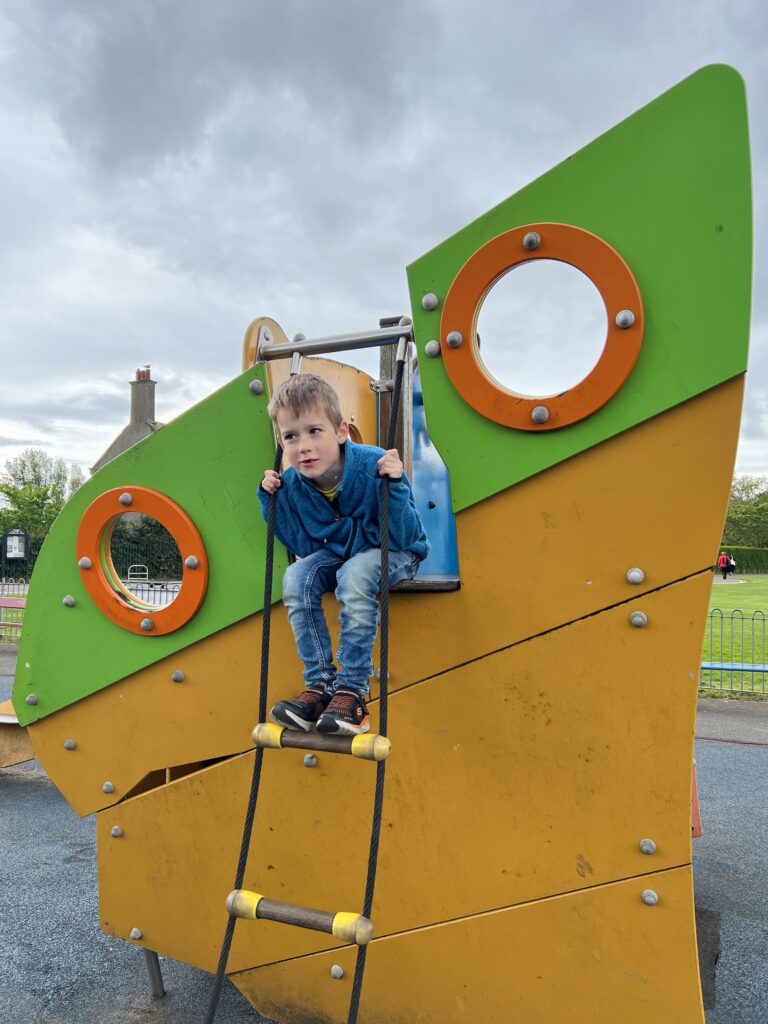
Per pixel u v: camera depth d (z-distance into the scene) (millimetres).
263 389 2043
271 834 2105
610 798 1702
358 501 1721
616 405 1616
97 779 2363
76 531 2318
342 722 1568
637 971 1692
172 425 2164
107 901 2379
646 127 1549
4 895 3334
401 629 1899
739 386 1522
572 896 1751
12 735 4840
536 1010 1798
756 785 4992
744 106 1478
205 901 2215
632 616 1652
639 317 1561
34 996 2506
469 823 1855
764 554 46188
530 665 1765
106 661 2311
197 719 2205
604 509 1663
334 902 2027
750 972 2713
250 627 2117
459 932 1880
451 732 1859
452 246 1747
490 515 1778
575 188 1612
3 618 13141
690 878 1633
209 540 2133
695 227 1522
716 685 8273
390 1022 1980
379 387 3230
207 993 2527
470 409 1762
